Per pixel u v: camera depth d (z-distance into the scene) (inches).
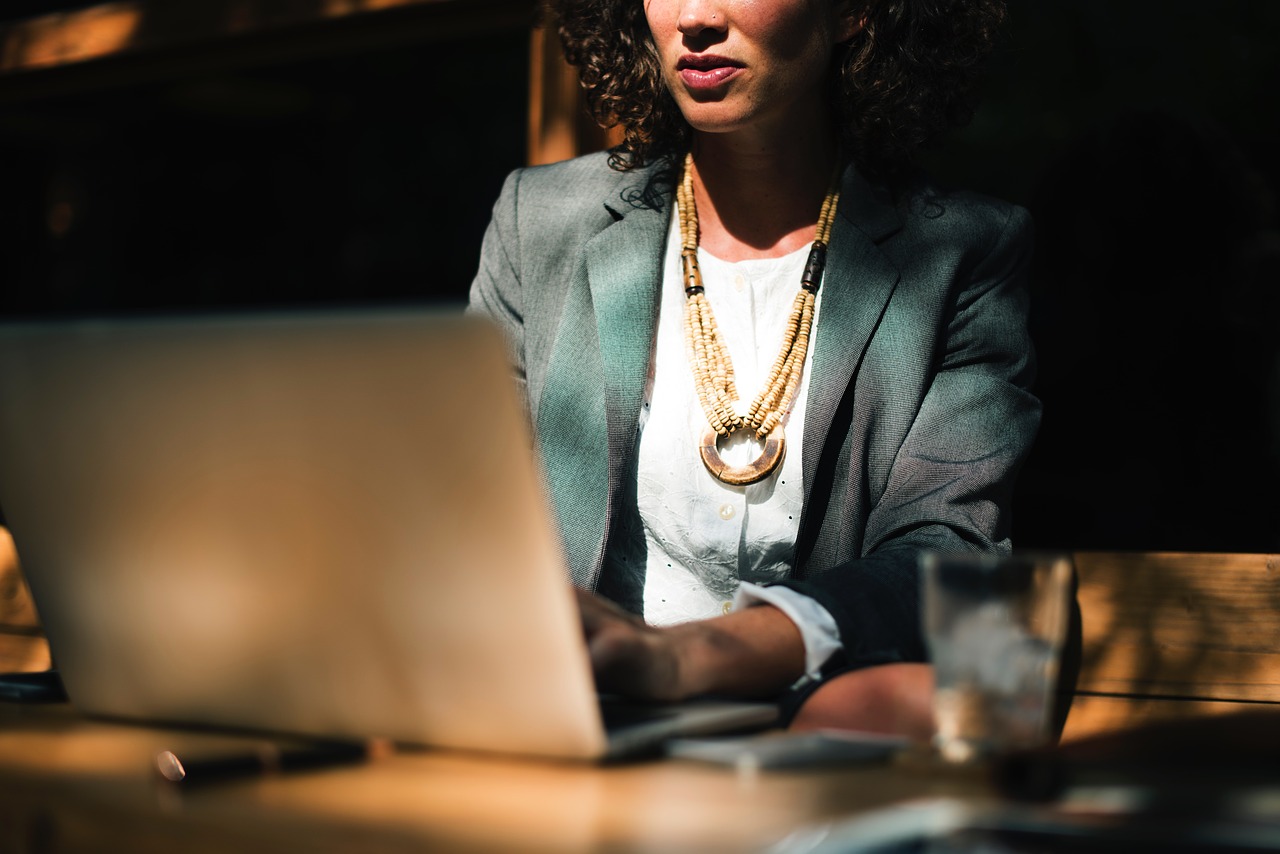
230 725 39.7
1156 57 166.9
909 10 70.9
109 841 30.5
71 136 283.3
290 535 35.1
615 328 70.1
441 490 32.5
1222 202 106.0
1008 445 65.0
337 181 276.8
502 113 257.3
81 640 41.1
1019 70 171.5
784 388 69.1
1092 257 108.4
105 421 36.7
